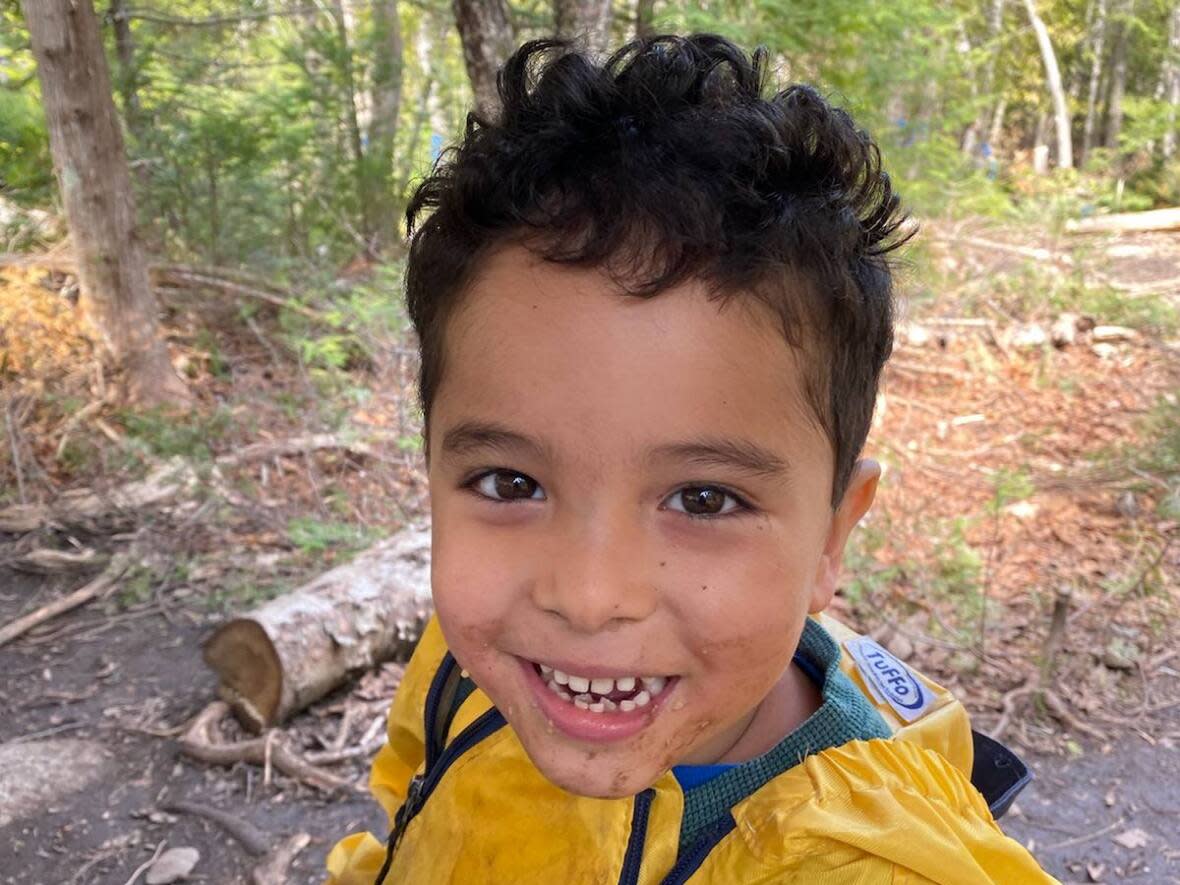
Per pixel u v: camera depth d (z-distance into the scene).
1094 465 1.71
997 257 2.61
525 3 2.24
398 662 1.10
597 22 1.63
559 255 0.24
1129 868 0.88
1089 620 1.27
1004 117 7.89
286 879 0.83
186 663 1.14
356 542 1.35
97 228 1.67
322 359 1.91
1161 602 1.32
